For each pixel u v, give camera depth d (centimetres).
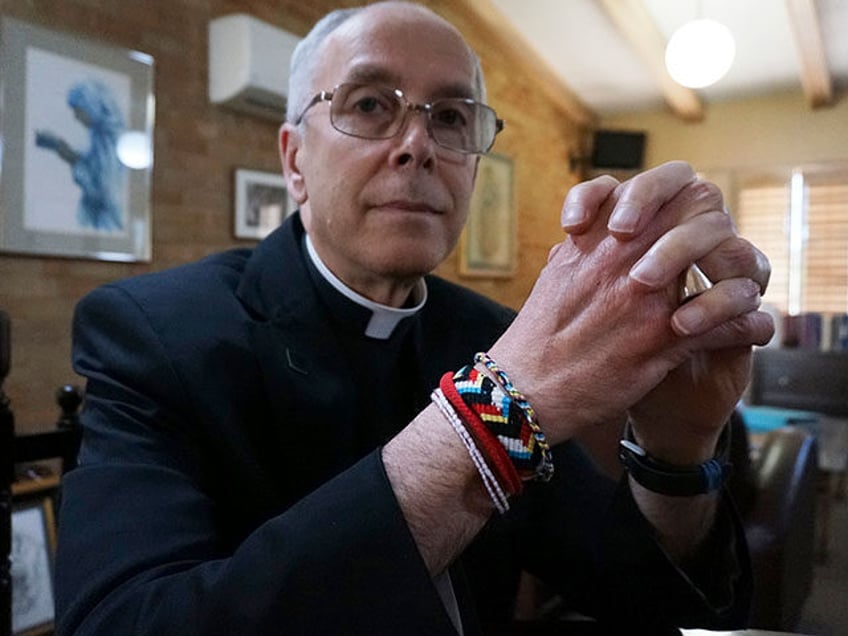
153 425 68
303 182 91
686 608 70
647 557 70
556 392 46
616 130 679
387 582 45
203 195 297
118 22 258
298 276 83
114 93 254
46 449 108
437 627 44
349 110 78
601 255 47
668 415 63
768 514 192
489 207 538
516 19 522
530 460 46
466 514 47
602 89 634
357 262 80
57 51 234
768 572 186
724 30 411
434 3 468
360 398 84
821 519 358
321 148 80
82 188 244
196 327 75
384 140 77
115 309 75
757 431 334
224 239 308
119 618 49
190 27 288
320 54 83
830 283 624
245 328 77
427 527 46
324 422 77
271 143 332
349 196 78
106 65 250
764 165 644
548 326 47
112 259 256
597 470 95
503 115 558
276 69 301
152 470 62
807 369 484
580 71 598
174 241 285
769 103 641
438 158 79
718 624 71
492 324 101
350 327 84
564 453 94
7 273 227
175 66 282
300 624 44
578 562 86
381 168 77
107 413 68
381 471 48
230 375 73
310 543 45
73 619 52
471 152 83
